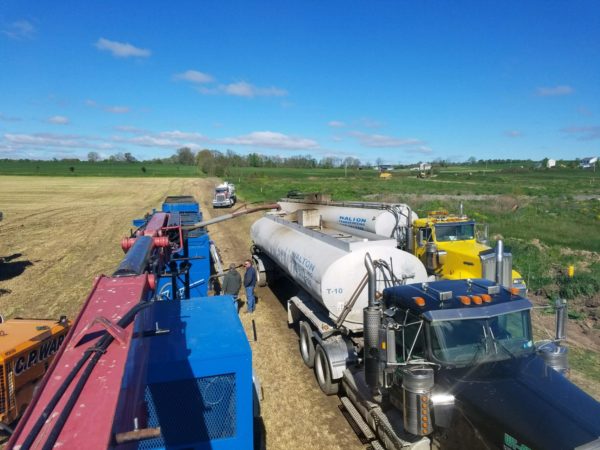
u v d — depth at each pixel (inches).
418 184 2935.5
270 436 274.1
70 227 1227.2
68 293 593.6
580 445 151.0
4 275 698.8
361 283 319.6
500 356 198.2
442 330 200.2
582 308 483.2
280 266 488.7
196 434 201.5
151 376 191.6
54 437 77.9
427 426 188.9
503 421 167.9
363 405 261.6
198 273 485.1
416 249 502.9
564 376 197.0
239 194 2218.3
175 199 874.8
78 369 100.3
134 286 159.6
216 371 199.3
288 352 397.1
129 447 107.1
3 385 258.4
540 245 792.3
